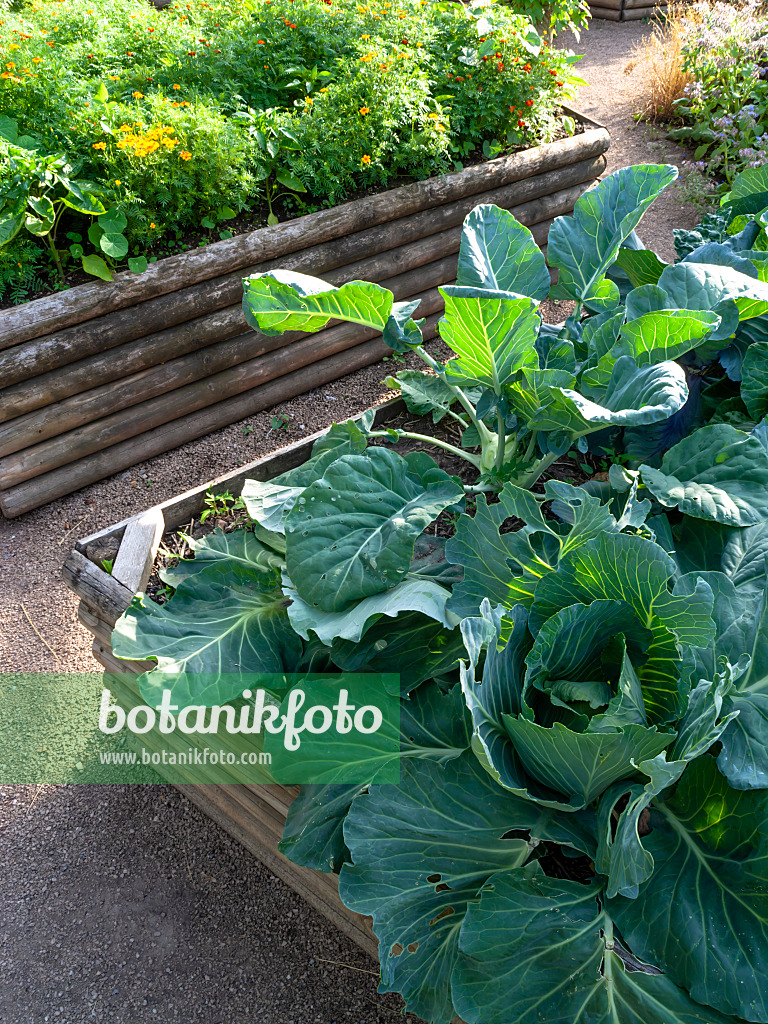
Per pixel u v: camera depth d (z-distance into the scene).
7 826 2.81
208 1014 2.31
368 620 1.97
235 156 4.18
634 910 1.62
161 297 3.92
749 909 1.56
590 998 1.51
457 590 2.03
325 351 4.54
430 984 1.63
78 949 2.48
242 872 2.67
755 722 1.75
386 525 2.13
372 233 4.56
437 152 4.70
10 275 3.85
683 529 2.31
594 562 1.69
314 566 2.11
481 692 1.64
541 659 1.67
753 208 3.34
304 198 4.68
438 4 6.01
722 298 2.26
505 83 5.20
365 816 1.76
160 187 4.05
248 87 5.11
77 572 2.62
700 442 2.30
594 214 2.78
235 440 4.28
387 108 4.63
